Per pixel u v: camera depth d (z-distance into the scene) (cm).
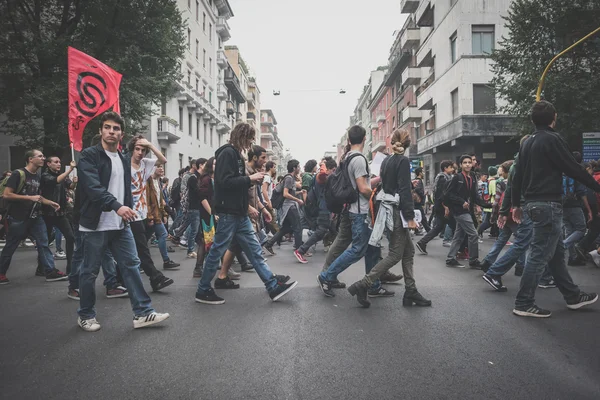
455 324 454
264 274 566
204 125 4341
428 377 324
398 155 534
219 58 4769
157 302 569
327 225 906
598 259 780
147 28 1905
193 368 345
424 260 920
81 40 1812
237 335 426
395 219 525
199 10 4128
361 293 528
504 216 617
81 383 320
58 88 1659
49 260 756
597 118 1986
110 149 461
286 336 421
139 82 1850
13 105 1758
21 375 336
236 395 299
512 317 479
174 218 1336
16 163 2733
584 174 460
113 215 447
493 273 609
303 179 1257
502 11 2570
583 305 508
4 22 1716
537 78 2009
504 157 2655
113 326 465
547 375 326
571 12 1994
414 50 3978
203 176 738
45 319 497
